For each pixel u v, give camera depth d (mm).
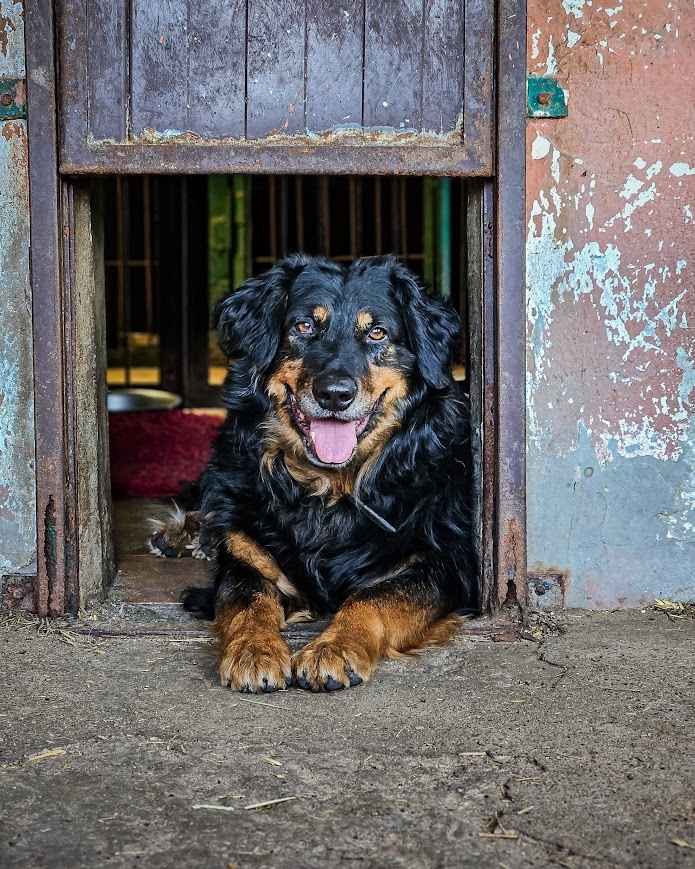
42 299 1902
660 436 1943
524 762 1564
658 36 1889
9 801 1497
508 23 1869
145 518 2549
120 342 4785
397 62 1897
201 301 3910
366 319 1967
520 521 1933
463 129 1902
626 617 1941
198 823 1464
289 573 1995
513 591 1940
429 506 1977
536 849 1430
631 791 1512
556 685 1733
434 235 4430
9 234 1912
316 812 1480
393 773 1545
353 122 1908
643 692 1711
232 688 1728
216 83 1902
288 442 1987
